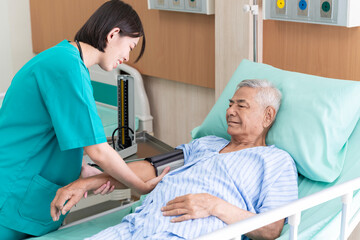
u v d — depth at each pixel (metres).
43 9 4.38
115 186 1.93
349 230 1.73
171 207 1.71
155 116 3.81
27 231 1.84
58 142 1.74
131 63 3.81
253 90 1.98
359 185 1.50
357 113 1.95
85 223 2.04
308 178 1.95
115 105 3.77
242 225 1.22
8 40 4.52
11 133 1.75
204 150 2.04
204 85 3.30
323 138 1.90
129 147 2.51
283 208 1.30
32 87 1.67
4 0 4.41
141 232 1.71
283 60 2.77
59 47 1.69
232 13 2.80
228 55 2.89
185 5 3.12
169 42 3.47
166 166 2.09
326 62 2.57
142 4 3.60
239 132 1.97
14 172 1.76
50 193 1.83
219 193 1.76
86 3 3.91
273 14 2.62
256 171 1.83
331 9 2.35
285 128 1.97
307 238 1.64
